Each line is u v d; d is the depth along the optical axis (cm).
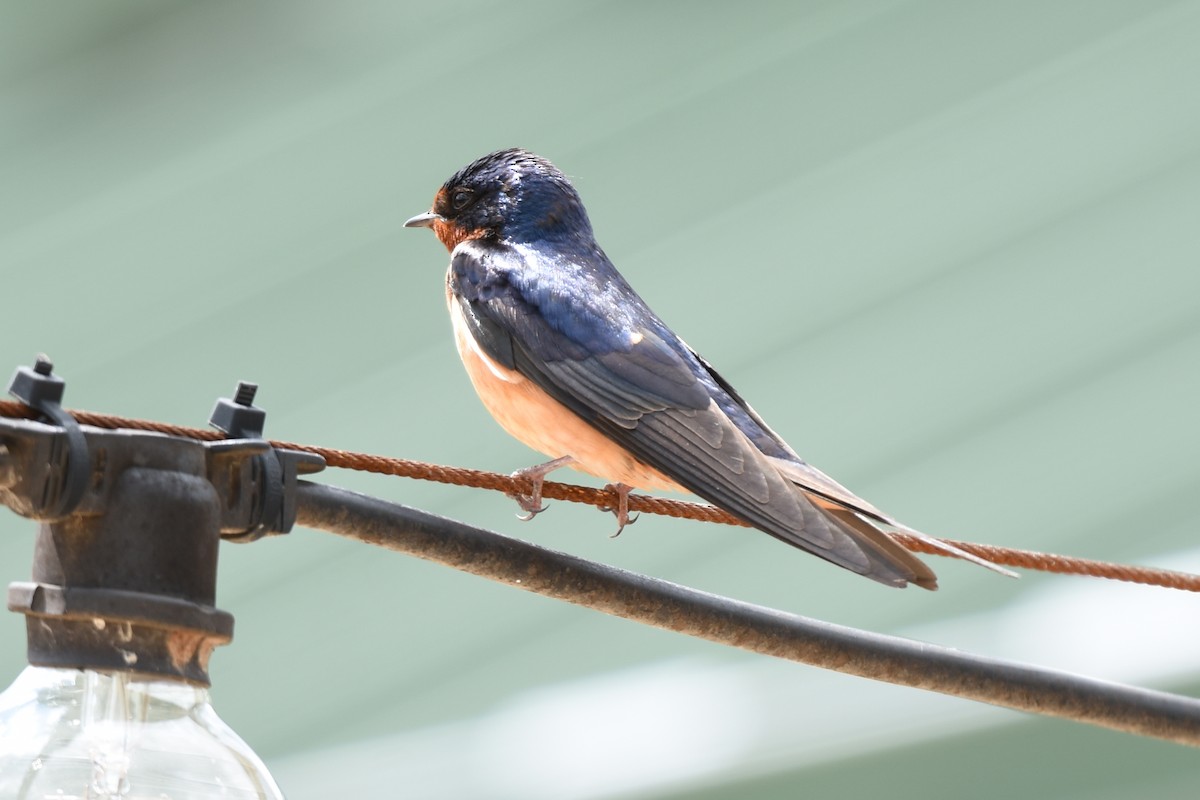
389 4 2139
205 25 2212
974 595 1209
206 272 1783
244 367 1616
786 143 1695
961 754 1128
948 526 1257
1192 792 1115
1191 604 1138
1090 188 1529
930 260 1506
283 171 1914
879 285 1500
